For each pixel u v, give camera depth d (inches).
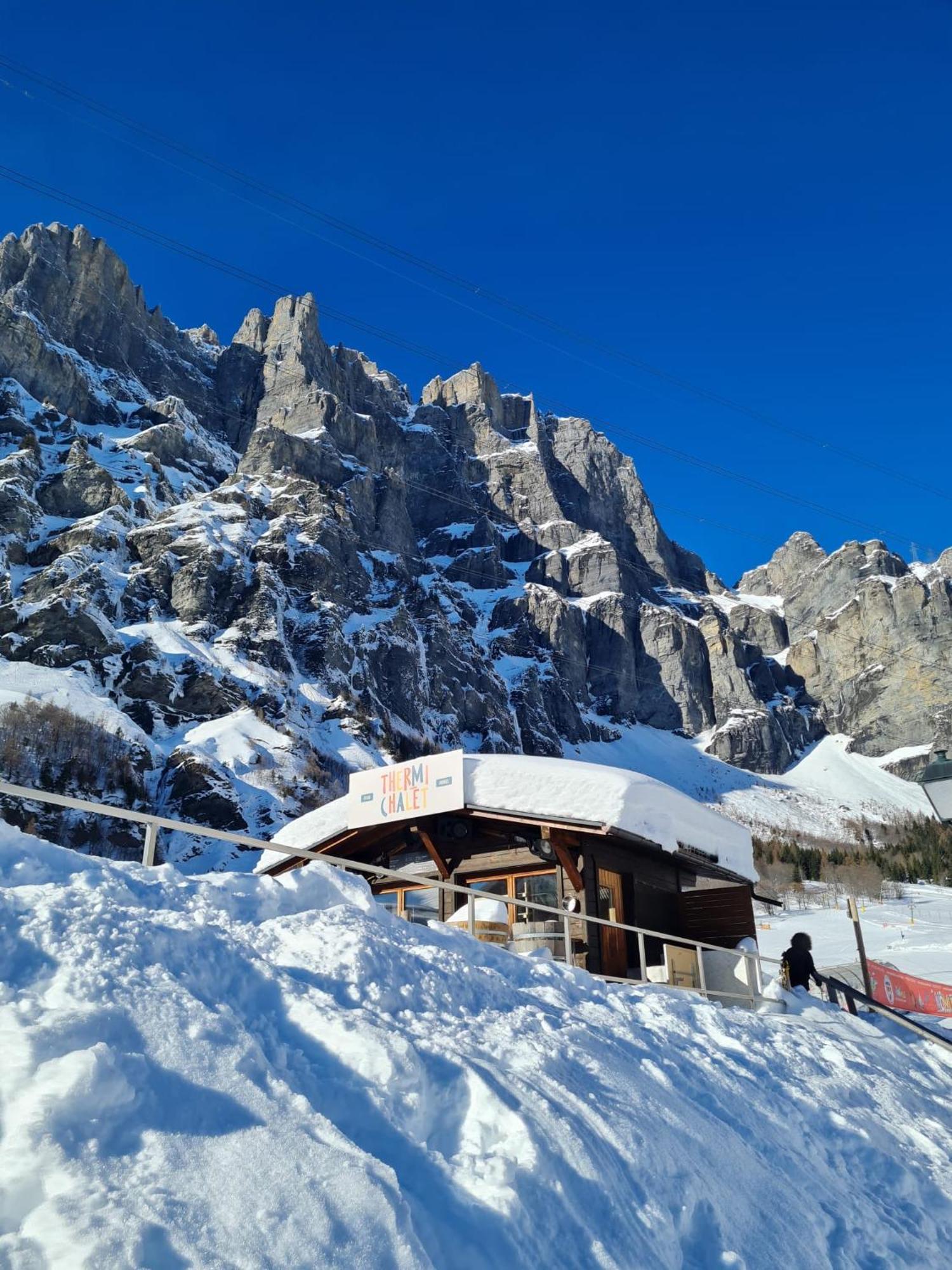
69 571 5506.9
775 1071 366.6
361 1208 155.5
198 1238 137.3
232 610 5989.2
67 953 189.3
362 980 247.1
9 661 4473.4
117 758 3732.8
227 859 3486.7
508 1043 252.1
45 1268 123.5
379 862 799.7
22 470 6791.3
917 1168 334.0
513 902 395.9
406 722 6579.7
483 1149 194.7
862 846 6825.8
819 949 2576.3
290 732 4803.2
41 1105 144.5
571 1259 178.7
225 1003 203.2
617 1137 225.3
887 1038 582.6
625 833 633.6
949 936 2576.3
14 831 240.2
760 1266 222.4
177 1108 160.7
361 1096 188.7
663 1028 358.3
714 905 773.9
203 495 7647.6
